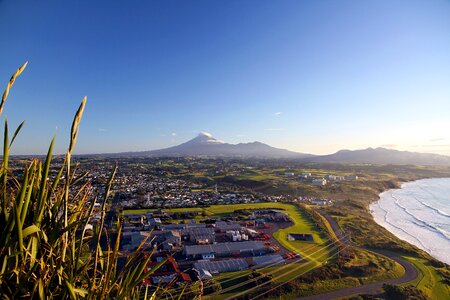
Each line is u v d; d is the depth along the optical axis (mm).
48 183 1745
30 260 1641
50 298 1614
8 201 1695
